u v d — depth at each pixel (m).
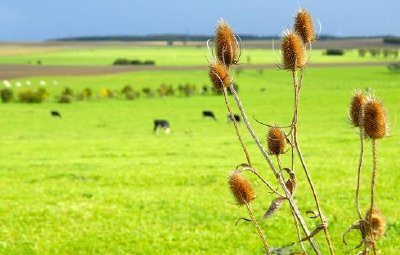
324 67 166.50
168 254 16.92
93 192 26.66
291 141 5.68
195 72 155.75
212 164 34.53
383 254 14.95
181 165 34.44
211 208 22.28
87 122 72.31
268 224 19.28
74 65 192.00
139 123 70.81
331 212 20.42
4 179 31.27
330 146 41.22
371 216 5.25
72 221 21.12
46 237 19.11
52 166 35.69
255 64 180.38
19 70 168.00
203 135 56.81
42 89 99.62
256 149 42.25
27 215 22.20
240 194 5.73
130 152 42.56
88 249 17.72
